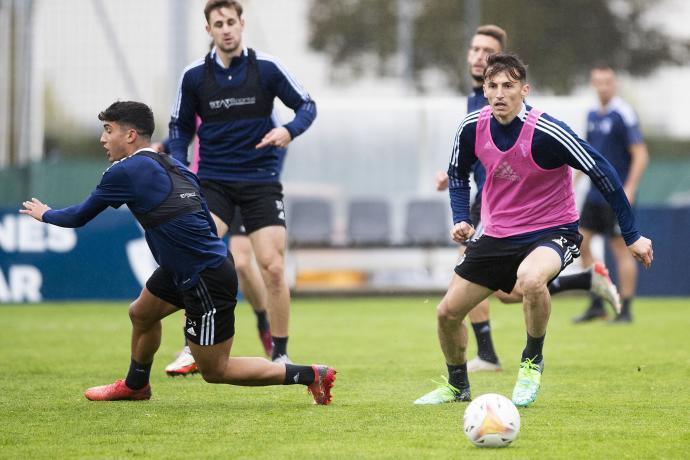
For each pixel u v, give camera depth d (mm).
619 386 23375
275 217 25531
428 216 56688
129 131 19391
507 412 16484
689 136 82312
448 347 20547
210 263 18984
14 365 27859
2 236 50156
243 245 28375
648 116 79312
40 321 41656
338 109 58125
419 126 58250
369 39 112438
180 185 19234
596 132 38812
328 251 55688
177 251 18984
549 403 20875
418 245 55906
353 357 29500
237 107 25156
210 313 19078
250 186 25469
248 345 33375
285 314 25578
